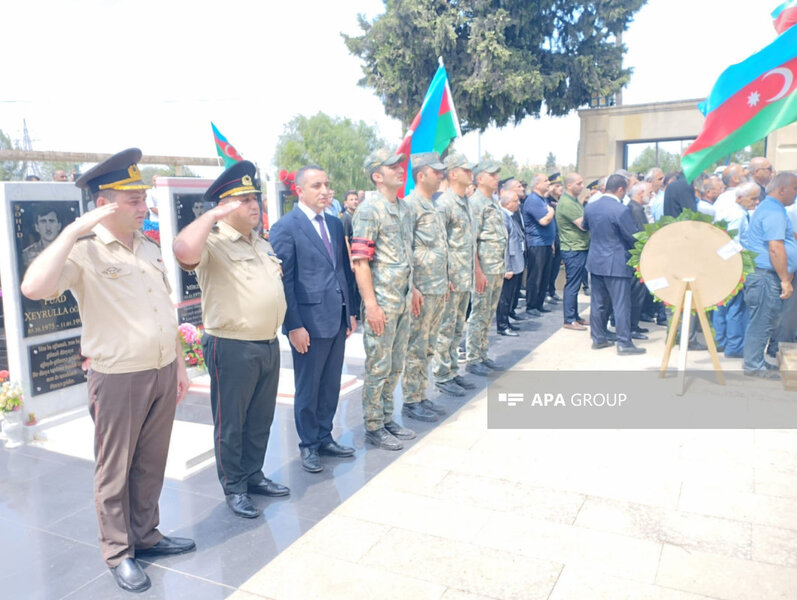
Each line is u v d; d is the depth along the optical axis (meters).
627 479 3.86
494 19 14.63
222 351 3.41
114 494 2.88
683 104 13.17
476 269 5.87
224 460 3.52
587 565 2.96
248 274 3.38
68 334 5.09
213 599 2.77
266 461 4.26
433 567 2.97
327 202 4.16
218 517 3.51
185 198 6.36
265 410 3.63
